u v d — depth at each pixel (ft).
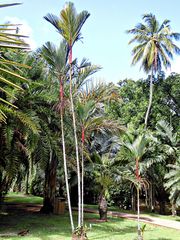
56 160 53.01
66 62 34.37
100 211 49.93
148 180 65.21
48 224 43.27
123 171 49.01
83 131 36.17
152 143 63.41
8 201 73.10
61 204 55.11
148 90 92.17
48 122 40.73
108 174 49.29
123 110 84.64
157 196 74.43
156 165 66.33
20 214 52.60
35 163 40.45
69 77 36.50
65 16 33.01
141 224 48.32
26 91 35.65
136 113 84.94
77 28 33.50
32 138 34.27
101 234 37.47
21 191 88.94
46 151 37.06
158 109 86.63
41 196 86.53
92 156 51.13
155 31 84.69
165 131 70.18
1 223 42.45
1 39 5.02
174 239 37.24
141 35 84.38
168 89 93.66
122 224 47.16
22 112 33.94
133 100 88.58
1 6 4.83
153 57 81.51
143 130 63.67
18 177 46.03
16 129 34.96
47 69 40.01
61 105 34.78
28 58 37.42
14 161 35.27
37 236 34.45
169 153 65.67
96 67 36.78
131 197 75.10
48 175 55.21
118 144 57.00
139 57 84.64
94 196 77.61
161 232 42.29
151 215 64.28
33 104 38.47
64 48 34.06
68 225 43.01
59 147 39.01
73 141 39.96
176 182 58.39
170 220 56.90
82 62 36.35
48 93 37.14
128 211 69.62
